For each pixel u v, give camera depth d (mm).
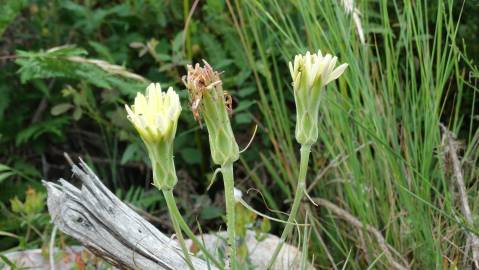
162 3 764
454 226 522
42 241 612
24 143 757
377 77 566
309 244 592
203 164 740
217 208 676
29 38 776
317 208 632
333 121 576
